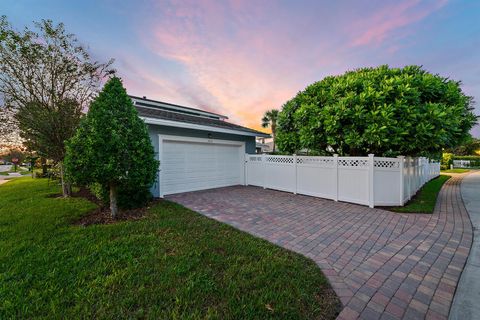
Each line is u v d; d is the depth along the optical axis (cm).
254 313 203
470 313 211
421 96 630
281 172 925
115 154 472
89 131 462
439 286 257
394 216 551
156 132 793
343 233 434
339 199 723
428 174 1217
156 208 610
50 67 668
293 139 833
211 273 273
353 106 635
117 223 465
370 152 737
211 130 924
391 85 612
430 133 553
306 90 834
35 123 643
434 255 340
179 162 875
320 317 203
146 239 375
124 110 507
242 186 1061
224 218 530
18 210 557
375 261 320
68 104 693
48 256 308
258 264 297
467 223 495
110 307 210
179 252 329
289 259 317
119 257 310
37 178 1399
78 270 274
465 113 661
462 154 3384
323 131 721
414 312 214
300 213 577
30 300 220
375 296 238
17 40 607
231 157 1084
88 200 700
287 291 237
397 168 640
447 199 755
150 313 203
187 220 499
